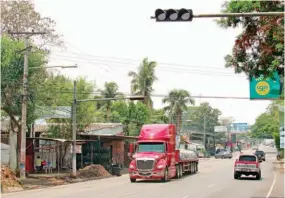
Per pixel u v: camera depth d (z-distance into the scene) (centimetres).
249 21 1752
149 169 3544
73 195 2438
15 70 3381
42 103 3869
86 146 4966
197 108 14250
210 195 2433
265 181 3662
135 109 7556
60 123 4816
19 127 3678
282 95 2178
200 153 10869
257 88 2841
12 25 4297
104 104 7738
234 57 1831
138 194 2466
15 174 3391
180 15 1416
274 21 1673
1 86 3388
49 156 4875
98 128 5766
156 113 8744
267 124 9050
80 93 4894
